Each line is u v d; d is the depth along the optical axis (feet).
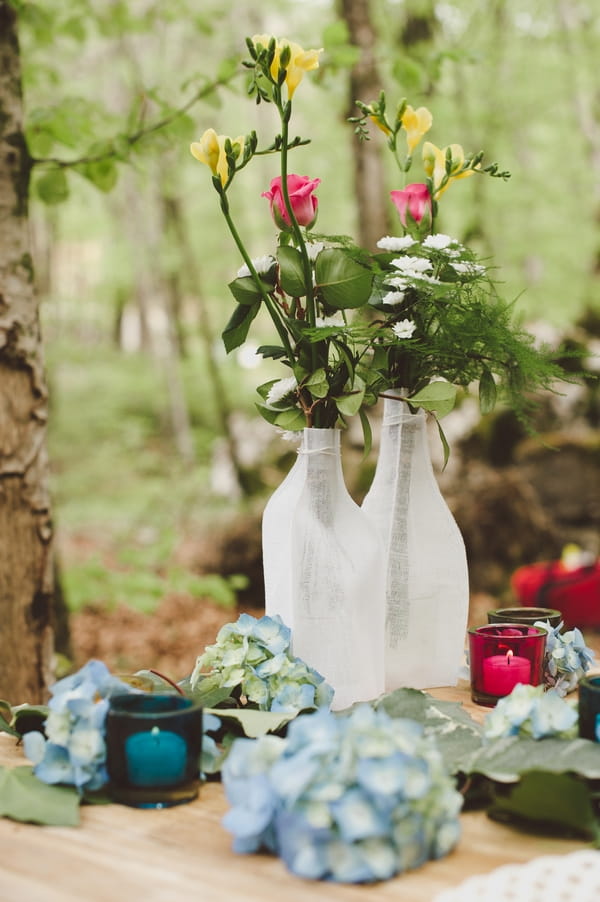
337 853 2.60
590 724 3.16
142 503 26.84
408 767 2.62
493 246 22.39
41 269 33.91
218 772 3.39
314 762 2.59
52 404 33.45
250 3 25.16
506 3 23.00
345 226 27.02
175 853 2.78
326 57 9.00
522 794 2.82
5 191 6.60
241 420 27.89
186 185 28.73
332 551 3.95
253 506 20.86
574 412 19.51
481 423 18.81
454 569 4.40
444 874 2.65
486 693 4.18
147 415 34.06
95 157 7.88
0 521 6.53
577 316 21.70
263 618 3.88
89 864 2.70
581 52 22.68
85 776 3.09
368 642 4.00
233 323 4.07
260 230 30.48
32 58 11.85
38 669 6.72
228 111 29.63
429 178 4.42
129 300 38.70
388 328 4.18
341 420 4.25
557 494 17.88
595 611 12.46
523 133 23.81
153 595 14.15
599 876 2.53
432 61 9.16
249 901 2.48
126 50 22.66
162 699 3.20
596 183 23.15
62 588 10.99
